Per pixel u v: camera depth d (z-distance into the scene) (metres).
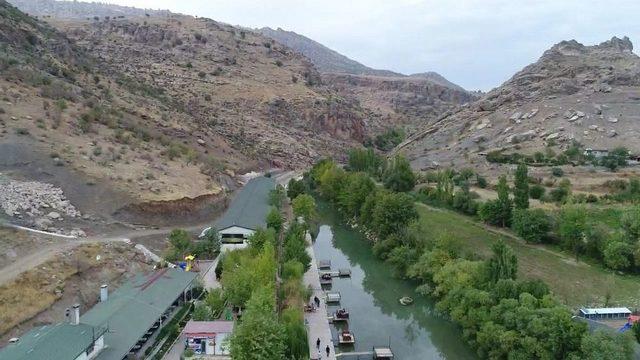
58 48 164.12
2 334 52.94
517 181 107.69
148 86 192.38
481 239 102.12
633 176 133.62
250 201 119.88
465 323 65.06
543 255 92.25
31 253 67.50
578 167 148.62
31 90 121.81
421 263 83.44
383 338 70.12
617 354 49.81
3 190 81.50
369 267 97.00
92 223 84.75
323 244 112.00
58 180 91.12
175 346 58.97
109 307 59.62
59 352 46.44
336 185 145.75
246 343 50.38
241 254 77.62
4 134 96.69
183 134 154.25
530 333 56.19
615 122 178.88
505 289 64.06
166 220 97.94
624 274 84.00
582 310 68.50
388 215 101.81
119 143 118.50
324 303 77.19
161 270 73.06
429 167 182.12
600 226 93.88
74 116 119.56
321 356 61.69
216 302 64.75
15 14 168.38
